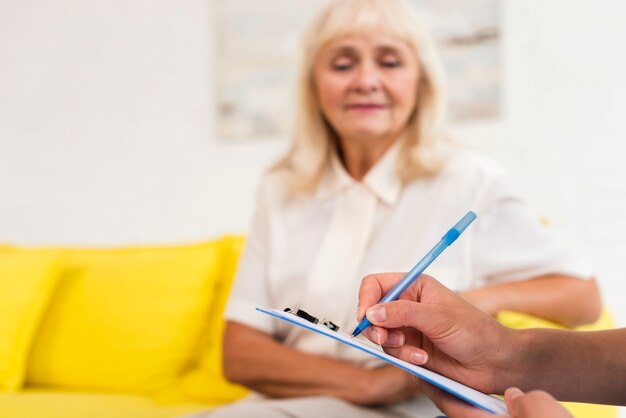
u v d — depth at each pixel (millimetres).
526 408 488
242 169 2562
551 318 1123
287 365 1136
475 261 1172
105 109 2758
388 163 1241
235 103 2582
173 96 2672
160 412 1455
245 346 1200
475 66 2307
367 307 663
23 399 1600
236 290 1284
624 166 2166
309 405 1003
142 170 2699
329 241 1222
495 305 1087
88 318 1787
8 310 1836
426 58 1249
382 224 1210
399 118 1229
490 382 635
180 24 2672
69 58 2812
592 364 627
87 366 1756
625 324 2135
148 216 2682
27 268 1901
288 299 1233
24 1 2865
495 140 2285
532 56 2264
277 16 2539
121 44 2750
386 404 1072
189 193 2635
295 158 1327
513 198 1181
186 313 1740
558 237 1195
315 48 1285
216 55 2611
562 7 2246
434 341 621
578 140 2215
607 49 2199
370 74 1209
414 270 669
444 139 1312
